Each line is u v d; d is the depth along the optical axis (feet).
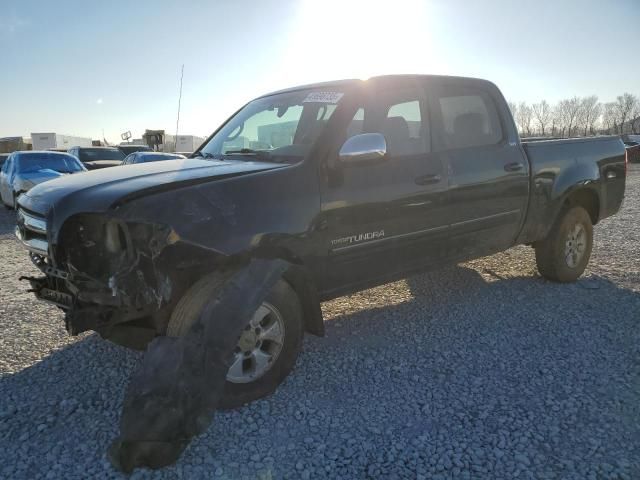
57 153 46.80
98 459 8.77
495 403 10.42
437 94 14.47
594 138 19.03
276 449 9.00
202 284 9.93
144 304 9.61
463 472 8.35
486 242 15.57
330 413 10.14
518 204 15.97
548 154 16.92
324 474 8.34
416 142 13.69
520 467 8.45
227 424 9.75
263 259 10.17
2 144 151.84
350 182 11.93
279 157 12.13
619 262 21.01
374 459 8.70
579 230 18.22
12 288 19.15
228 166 11.55
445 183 13.82
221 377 9.05
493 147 15.43
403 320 15.08
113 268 9.70
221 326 9.23
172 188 9.91
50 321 15.37
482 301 16.58
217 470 8.45
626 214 34.65
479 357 12.52
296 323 11.01
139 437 8.16
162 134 89.51
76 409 10.37
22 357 12.83
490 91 15.98
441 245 14.20
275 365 10.74
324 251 11.59
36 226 10.55
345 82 13.35
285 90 15.08
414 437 9.31
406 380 11.44
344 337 13.91
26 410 10.36
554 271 17.87
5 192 46.70
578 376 11.46
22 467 8.54
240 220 10.14
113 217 9.24
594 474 8.25
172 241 9.31
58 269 9.97
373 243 12.50
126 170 11.67
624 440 9.14
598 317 14.93
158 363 8.82
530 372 11.70
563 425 9.61
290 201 10.92
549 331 13.99
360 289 12.84
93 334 14.30
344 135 12.07
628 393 10.69
